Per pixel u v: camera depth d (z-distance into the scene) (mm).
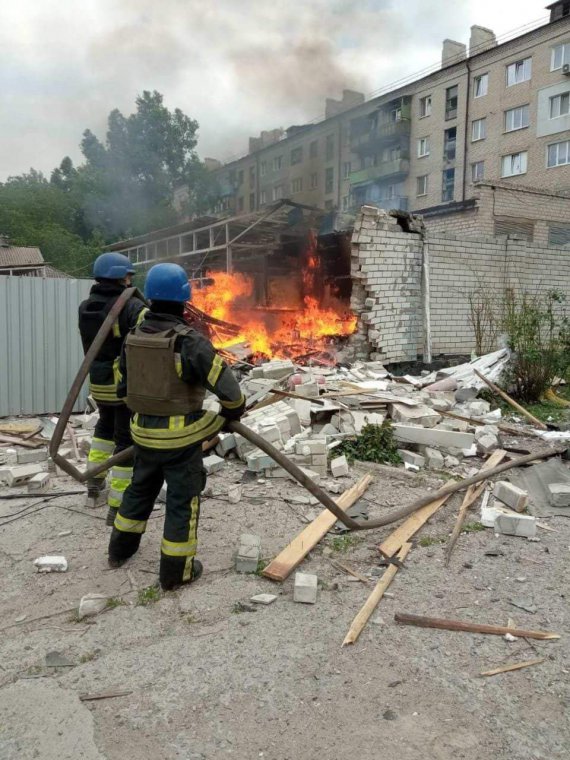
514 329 8609
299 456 4801
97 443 4109
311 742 1978
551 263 11805
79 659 2441
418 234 10102
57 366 7395
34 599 2938
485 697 2203
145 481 3070
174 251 23344
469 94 35812
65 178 58656
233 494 4305
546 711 2133
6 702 2172
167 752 1934
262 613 2789
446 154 37656
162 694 2221
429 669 2367
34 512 4113
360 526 3299
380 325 9680
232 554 3424
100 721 2078
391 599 2924
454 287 10625
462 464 5219
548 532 3801
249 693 2223
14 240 38750
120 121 49594
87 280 7500
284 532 3732
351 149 42719
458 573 3217
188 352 2773
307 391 6336
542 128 32344
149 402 2842
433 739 1987
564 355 8344
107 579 3127
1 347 7059
